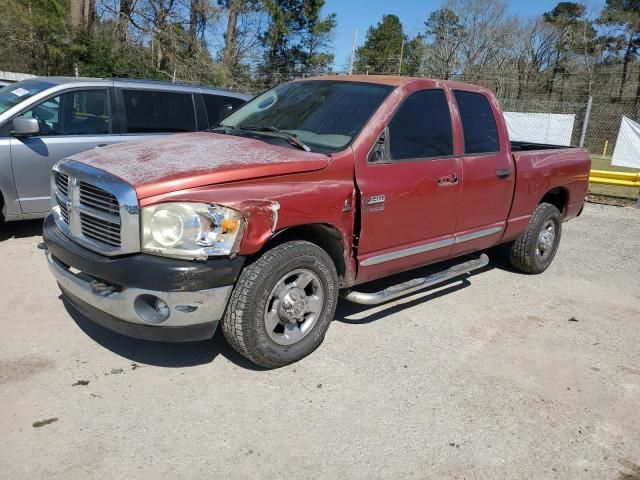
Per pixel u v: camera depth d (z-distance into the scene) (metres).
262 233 3.26
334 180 3.68
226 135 4.21
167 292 3.04
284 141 3.93
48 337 3.91
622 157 14.29
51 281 4.95
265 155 3.55
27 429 2.92
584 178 6.41
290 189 3.42
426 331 4.46
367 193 3.83
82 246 3.38
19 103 6.00
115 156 3.56
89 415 3.07
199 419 3.11
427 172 4.28
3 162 5.78
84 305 3.40
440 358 4.03
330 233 3.79
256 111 4.72
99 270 3.18
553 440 3.17
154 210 3.05
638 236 8.61
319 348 4.02
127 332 3.24
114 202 3.13
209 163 3.33
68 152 6.19
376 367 3.82
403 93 4.25
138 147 3.80
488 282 5.84
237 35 38.59
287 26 39.91
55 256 3.63
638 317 5.14
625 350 4.40
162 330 3.18
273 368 3.68
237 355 3.83
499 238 5.42
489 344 4.33
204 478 2.66
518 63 47.59
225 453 2.85
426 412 3.34
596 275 6.39
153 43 26.53
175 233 3.06
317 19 41.16
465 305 5.11
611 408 3.54
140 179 3.11
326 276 3.73
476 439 3.12
